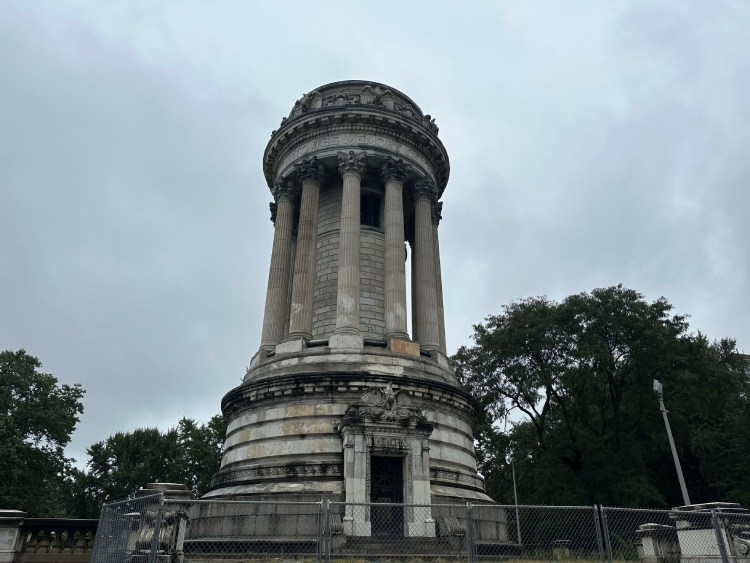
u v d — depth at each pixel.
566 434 55.25
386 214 42.66
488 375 60.47
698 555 24.33
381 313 42.72
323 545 18.59
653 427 54.25
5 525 23.45
